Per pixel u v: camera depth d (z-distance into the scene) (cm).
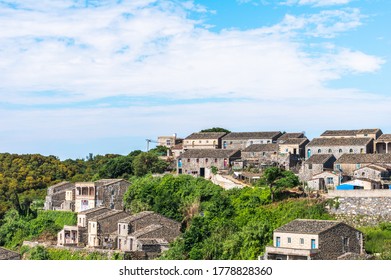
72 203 18350
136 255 12812
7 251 12769
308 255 9844
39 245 15088
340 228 10369
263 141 19525
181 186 15775
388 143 17412
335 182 14575
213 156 18025
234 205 13800
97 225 14788
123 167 19950
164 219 14200
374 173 14662
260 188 14025
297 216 12456
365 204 12125
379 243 10775
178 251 12350
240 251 11475
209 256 11806
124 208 16488
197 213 14488
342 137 18075
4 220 19075
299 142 18100
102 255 13288
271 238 11350
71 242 15588
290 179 13838
